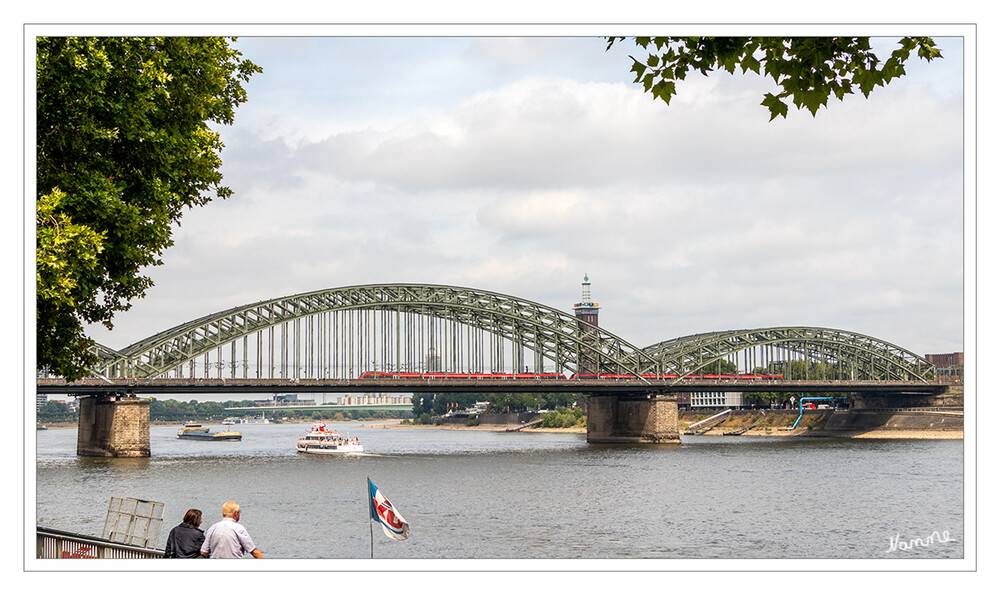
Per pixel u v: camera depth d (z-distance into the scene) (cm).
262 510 8556
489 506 8925
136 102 3931
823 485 10875
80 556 3272
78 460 15550
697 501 9338
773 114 2244
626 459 15600
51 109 3641
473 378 19950
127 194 4134
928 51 2173
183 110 4419
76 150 3731
